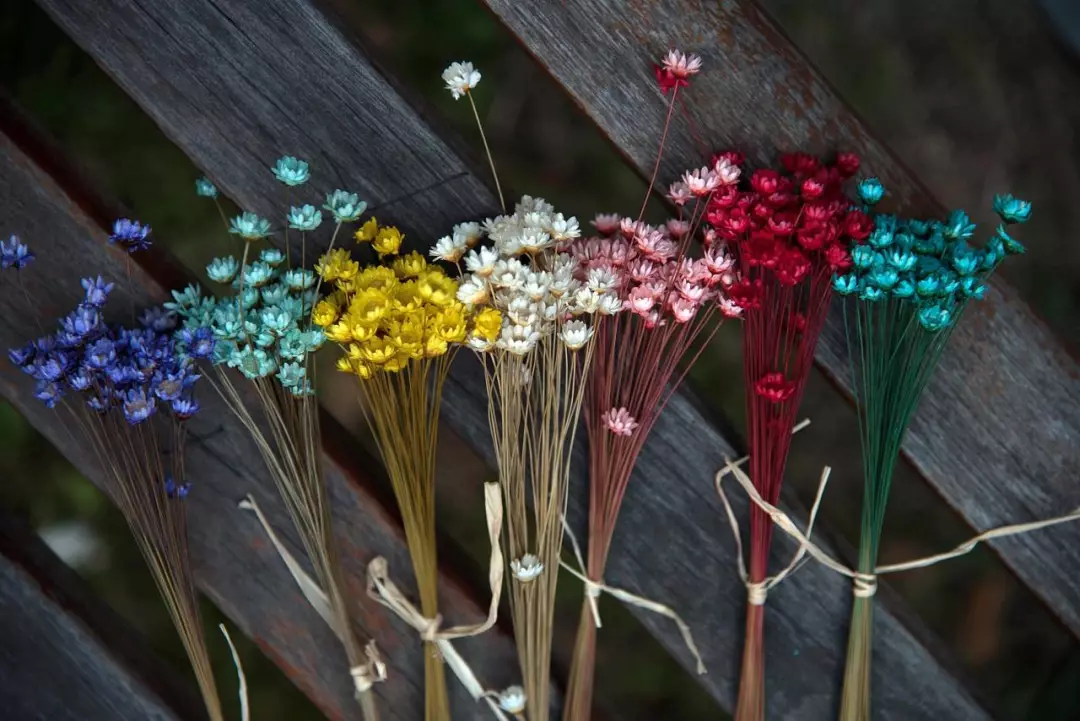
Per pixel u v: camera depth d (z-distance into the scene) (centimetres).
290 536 62
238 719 70
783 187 59
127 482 61
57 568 63
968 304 61
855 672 62
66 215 61
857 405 61
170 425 61
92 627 62
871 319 60
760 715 62
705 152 61
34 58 69
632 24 60
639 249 59
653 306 59
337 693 63
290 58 60
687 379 62
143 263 61
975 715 63
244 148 60
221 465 62
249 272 58
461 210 61
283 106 60
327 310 57
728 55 60
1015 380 62
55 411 61
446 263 61
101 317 59
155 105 60
